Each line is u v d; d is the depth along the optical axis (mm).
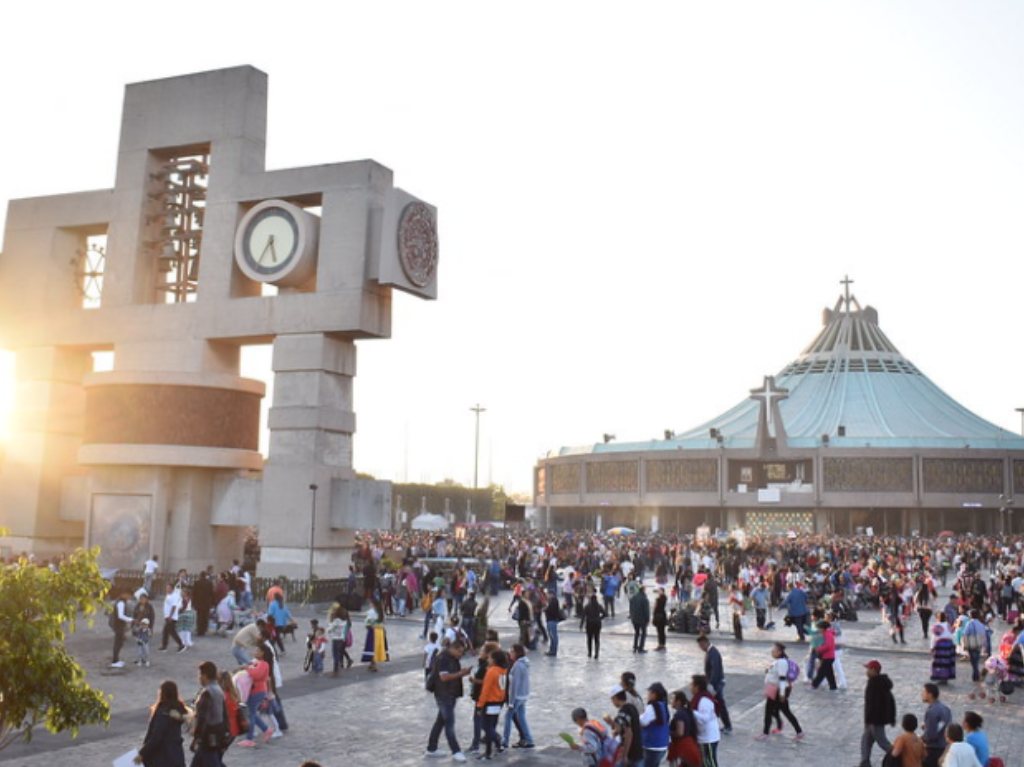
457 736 16312
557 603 26156
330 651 26078
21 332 41562
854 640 30172
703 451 121500
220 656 23656
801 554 56375
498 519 182875
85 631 27906
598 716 17938
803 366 149375
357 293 35938
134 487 37469
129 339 39625
